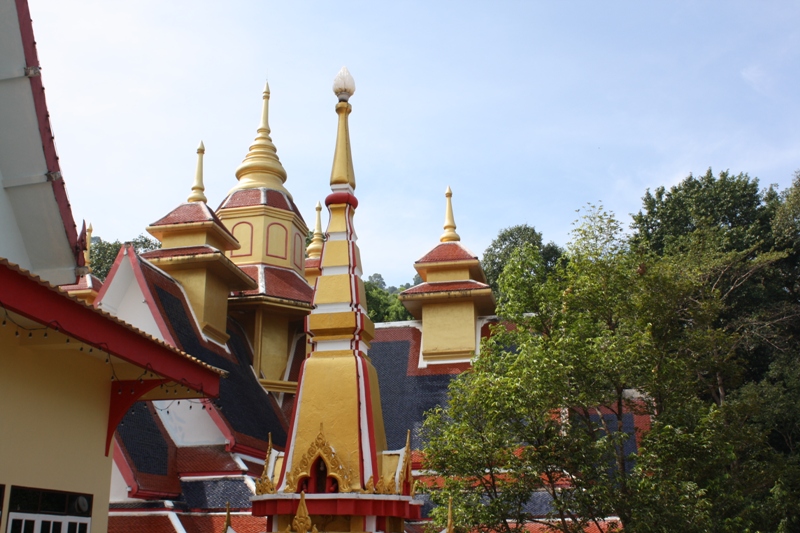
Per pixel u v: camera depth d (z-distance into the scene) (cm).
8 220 1591
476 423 2169
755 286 4519
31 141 1568
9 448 1263
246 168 3912
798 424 3750
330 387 1299
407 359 3544
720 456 2062
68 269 1661
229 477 2341
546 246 6278
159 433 2411
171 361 1444
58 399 1405
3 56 1525
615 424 3025
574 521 2042
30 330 1283
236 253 3659
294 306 3381
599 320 2372
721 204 5012
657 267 2347
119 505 2097
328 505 1195
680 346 2305
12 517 1259
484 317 3675
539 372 2044
